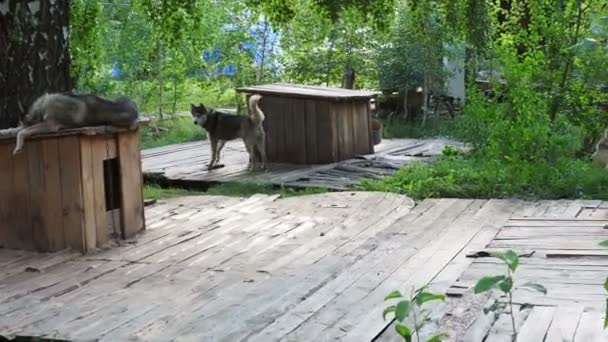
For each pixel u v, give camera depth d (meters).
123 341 3.66
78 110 5.39
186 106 15.65
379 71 13.17
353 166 9.41
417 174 7.97
